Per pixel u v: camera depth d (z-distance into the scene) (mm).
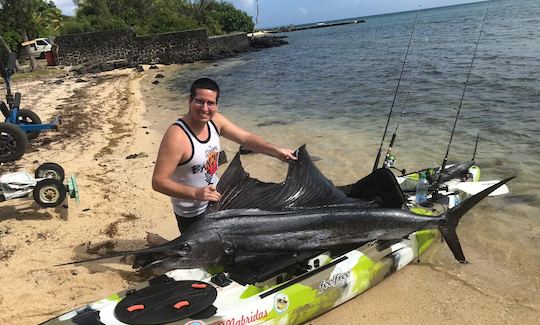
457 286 4250
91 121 12133
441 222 4340
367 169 7473
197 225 3648
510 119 9445
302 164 4266
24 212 5738
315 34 68000
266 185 4078
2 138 6652
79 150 9008
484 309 3914
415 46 27422
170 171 3539
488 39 25172
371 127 10109
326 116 11742
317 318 3885
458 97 12070
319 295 3781
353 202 4395
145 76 25938
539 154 7363
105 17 42281
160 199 6383
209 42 35719
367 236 4184
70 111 13742
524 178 6527
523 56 17391
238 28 53438
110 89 19594
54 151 8914
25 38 30641
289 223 3881
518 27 30031
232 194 3920
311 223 3951
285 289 3645
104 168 7816
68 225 5496
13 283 4305
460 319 3805
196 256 3525
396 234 4301
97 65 28234
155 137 10180
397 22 77500
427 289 4223
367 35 50219
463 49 22219
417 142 8625
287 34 77375
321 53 32562
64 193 5504
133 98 16953
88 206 6086
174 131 3516
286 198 4125
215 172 3852
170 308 3215
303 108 13164
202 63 33312
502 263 4590
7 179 5453
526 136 8273
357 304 4055
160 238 4195
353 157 8133
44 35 38250
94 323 3123
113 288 4254
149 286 3492
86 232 5367
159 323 3111
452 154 7754
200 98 3469
